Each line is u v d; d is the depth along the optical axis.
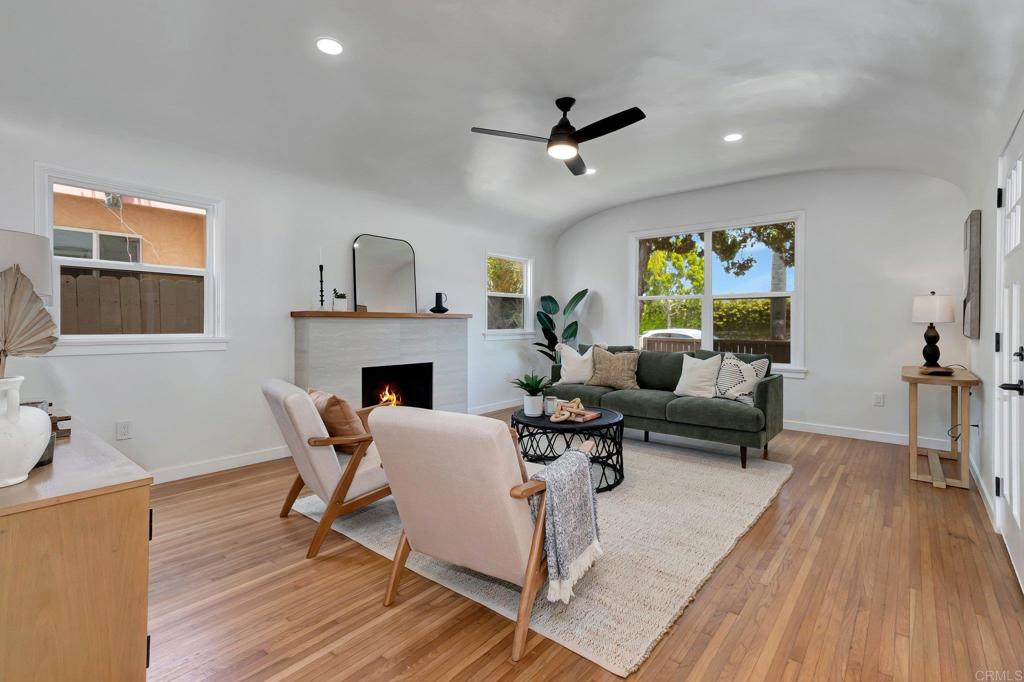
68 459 1.35
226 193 3.70
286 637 1.77
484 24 2.34
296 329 4.14
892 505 3.01
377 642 1.75
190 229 3.61
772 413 3.89
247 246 3.83
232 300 3.75
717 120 3.47
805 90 2.97
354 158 3.95
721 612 1.92
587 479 2.04
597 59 2.65
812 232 4.91
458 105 3.19
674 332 5.93
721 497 3.12
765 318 5.27
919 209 4.41
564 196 5.53
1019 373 2.18
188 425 3.54
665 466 3.79
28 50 2.36
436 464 1.74
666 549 2.43
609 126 2.81
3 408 1.14
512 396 6.51
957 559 2.32
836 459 4.01
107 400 3.19
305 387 4.06
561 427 3.32
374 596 2.04
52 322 1.29
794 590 2.07
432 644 1.74
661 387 4.76
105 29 2.30
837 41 2.40
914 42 2.28
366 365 4.49
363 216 4.67
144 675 1.20
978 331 3.36
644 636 1.76
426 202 5.02
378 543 2.53
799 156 4.29
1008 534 2.35
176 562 2.31
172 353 3.46
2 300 1.21
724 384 4.15
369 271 4.68
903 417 4.49
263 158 3.69
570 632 1.79
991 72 2.27
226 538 2.57
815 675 1.57
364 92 3.00
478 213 5.59
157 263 3.45
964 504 3.02
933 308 3.92
